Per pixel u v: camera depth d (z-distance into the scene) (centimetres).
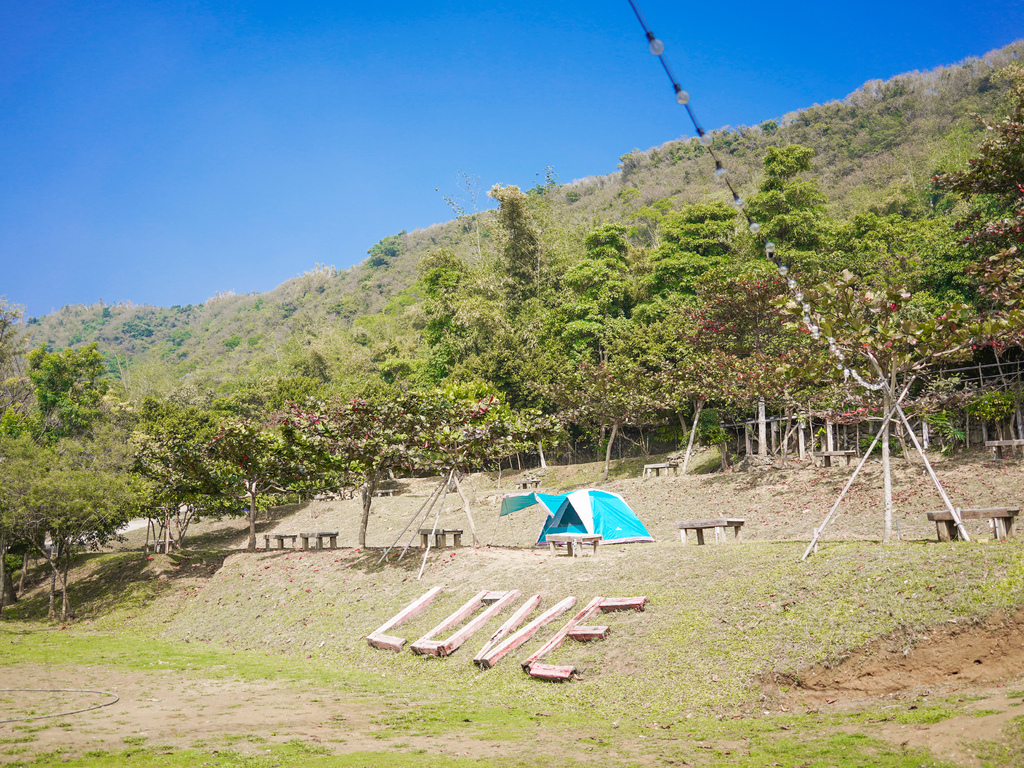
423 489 4206
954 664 801
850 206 7700
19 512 2078
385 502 3738
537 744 743
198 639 1738
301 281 19262
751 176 9631
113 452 2464
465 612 1356
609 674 987
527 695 993
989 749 565
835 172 9581
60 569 2723
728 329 3050
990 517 1055
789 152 4662
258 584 1989
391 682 1145
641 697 904
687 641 997
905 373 1238
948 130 8850
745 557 1234
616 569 1359
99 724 863
